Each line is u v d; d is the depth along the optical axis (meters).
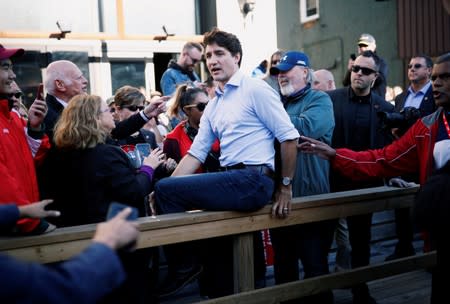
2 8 5.74
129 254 2.40
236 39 2.59
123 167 2.43
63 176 2.47
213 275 2.95
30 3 5.87
